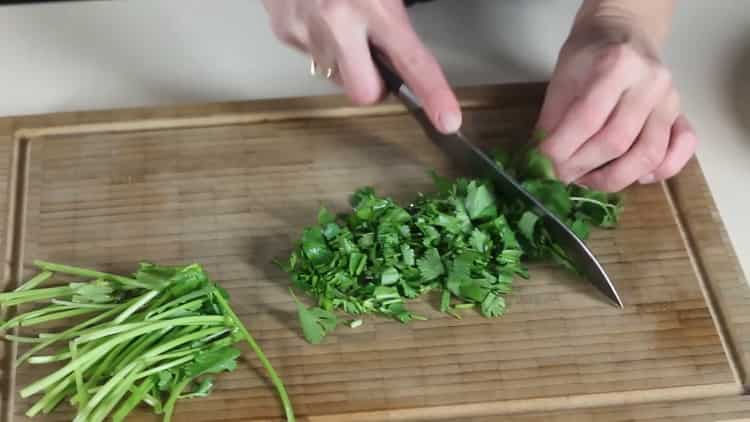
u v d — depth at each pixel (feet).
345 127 1.96
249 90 2.10
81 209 1.81
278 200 1.84
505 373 1.59
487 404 1.56
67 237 1.77
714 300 1.69
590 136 1.72
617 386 1.58
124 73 2.13
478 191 1.70
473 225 1.72
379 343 1.63
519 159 1.79
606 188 1.78
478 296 1.64
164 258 1.75
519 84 2.02
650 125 1.75
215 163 1.89
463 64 2.15
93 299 1.64
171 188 1.85
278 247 1.77
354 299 1.65
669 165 1.77
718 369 1.60
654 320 1.66
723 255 1.74
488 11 2.27
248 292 1.70
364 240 1.68
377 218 1.71
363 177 1.88
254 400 1.56
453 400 1.56
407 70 1.62
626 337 1.63
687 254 1.75
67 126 1.92
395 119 1.98
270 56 2.18
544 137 1.79
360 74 1.64
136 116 1.94
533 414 1.55
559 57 1.88
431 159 1.91
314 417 1.54
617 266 1.73
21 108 2.03
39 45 2.18
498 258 1.68
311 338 1.60
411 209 1.78
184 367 1.56
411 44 1.62
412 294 1.66
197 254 1.76
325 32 1.62
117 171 1.87
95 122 1.93
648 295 1.69
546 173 1.75
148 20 2.26
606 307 1.67
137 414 1.54
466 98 2.00
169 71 2.14
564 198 1.71
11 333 1.64
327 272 1.65
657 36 1.93
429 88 1.61
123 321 1.59
